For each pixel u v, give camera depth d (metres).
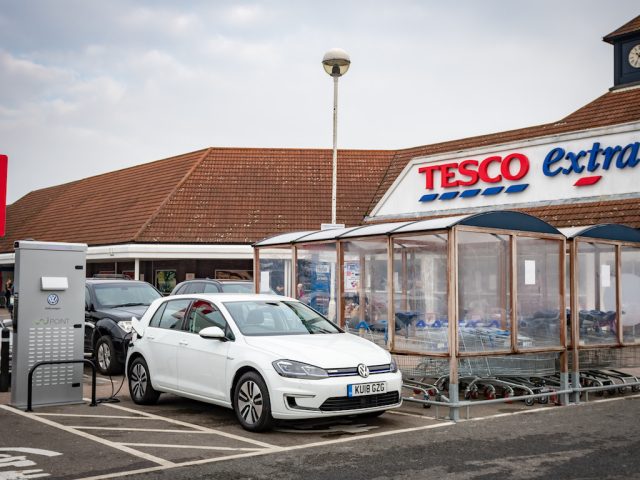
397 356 10.70
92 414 9.97
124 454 7.58
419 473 6.80
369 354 9.15
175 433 8.70
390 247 10.80
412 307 10.43
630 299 12.50
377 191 32.78
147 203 33.78
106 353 14.24
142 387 10.73
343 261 11.88
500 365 10.75
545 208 20.16
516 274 10.59
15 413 9.99
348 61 18.73
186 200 32.34
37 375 10.49
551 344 10.96
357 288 11.56
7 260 40.50
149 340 10.68
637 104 23.12
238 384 8.97
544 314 10.95
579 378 12.33
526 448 7.86
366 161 34.41
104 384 13.02
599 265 12.23
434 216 23.25
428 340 10.20
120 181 39.47
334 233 12.24
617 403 11.18
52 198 45.34
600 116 23.89
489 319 10.27
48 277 10.59
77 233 36.47
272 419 8.62
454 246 9.87
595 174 19.36
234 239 30.62
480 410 10.43
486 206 21.86
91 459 7.36
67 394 10.74
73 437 8.43
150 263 32.75
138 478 6.65
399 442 8.18
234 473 6.82
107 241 32.66
